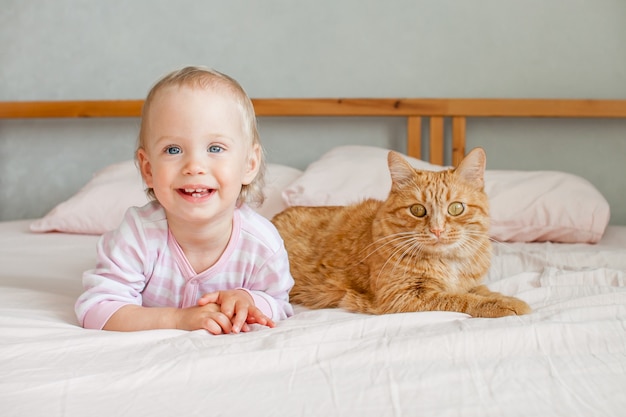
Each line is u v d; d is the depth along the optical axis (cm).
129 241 118
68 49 288
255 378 84
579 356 91
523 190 207
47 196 294
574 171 271
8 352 92
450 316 114
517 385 80
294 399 77
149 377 83
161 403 77
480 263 142
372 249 140
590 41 268
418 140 264
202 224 114
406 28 276
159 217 120
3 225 253
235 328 108
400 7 276
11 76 290
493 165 274
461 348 93
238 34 282
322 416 73
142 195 224
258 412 74
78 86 289
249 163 123
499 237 205
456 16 273
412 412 73
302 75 281
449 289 135
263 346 96
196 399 78
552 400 76
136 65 287
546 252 178
